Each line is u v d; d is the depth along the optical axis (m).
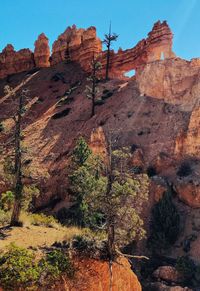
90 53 93.44
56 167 61.84
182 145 60.56
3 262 23.72
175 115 65.69
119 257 26.94
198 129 60.19
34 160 64.50
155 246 49.44
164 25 81.50
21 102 33.22
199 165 57.78
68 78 92.56
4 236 28.17
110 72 89.25
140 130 65.62
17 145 32.06
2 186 40.34
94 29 95.38
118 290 25.94
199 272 45.09
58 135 69.94
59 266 24.41
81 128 69.62
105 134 64.81
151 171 59.28
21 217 32.22
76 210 42.97
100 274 25.30
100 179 27.06
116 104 72.88
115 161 27.23
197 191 53.81
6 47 111.69
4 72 109.19
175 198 55.56
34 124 76.12
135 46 87.25
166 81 70.19
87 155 50.28
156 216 51.69
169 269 45.00
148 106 69.38
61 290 23.86
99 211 28.59
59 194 57.66
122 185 26.58
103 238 27.42
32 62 108.25
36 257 24.89
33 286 23.16
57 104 81.69
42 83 93.81
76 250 25.75
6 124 74.81
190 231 51.06
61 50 104.00
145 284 44.12
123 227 26.45
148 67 73.44
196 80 68.00
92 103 72.75
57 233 30.20
